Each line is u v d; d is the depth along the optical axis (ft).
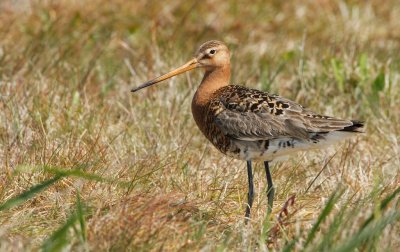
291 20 64.49
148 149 42.91
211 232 35.19
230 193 39.14
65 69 52.85
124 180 38.83
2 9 61.26
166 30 61.82
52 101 46.21
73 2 62.85
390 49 58.80
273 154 37.55
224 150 38.88
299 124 36.55
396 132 46.47
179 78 51.78
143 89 50.65
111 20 62.13
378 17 65.21
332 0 66.33
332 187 39.78
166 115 46.96
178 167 40.98
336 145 44.39
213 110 38.86
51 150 40.68
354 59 53.78
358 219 32.35
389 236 31.83
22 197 32.96
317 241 31.63
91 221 34.47
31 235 34.42
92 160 40.27
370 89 50.72
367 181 39.88
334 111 49.26
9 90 47.03
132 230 32.35
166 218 33.45
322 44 59.31
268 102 37.70
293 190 40.04
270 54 58.95
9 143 41.81
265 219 35.04
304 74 52.90
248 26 63.46
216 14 64.64
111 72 54.75
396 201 35.04
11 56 53.16
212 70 41.34
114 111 47.93
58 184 38.37
